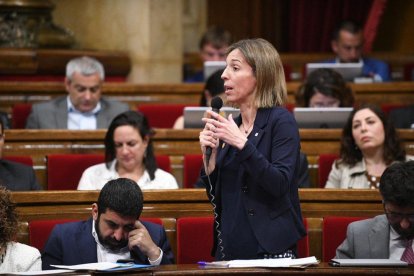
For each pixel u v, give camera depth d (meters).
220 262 10.55
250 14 31.86
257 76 10.65
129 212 11.56
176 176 16.69
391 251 11.97
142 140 15.11
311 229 13.44
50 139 16.94
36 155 16.84
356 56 24.12
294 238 10.66
